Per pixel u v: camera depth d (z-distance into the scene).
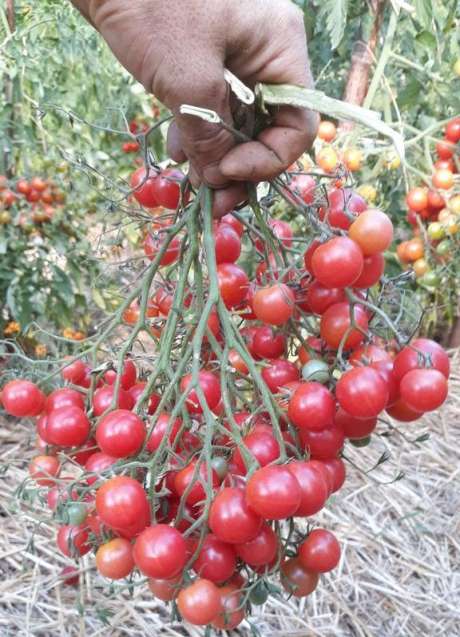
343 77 1.23
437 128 1.05
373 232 0.36
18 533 0.90
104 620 0.43
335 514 1.00
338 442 0.36
